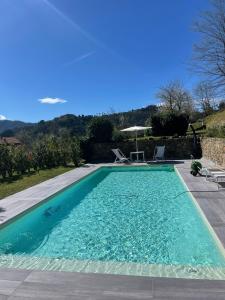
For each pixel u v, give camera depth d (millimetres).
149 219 8078
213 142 16375
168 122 26234
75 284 4266
